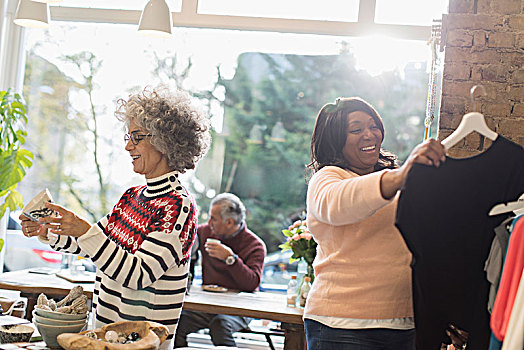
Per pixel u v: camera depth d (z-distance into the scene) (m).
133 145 1.98
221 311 3.16
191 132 1.98
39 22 3.06
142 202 1.99
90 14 4.10
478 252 1.67
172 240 1.88
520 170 1.65
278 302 3.40
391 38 3.84
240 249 3.95
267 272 4.56
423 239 1.63
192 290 3.60
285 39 4.24
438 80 3.06
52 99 4.47
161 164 1.98
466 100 2.74
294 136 4.61
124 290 1.91
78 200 4.46
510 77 2.72
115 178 4.47
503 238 1.68
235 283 3.81
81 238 1.83
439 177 1.62
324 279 1.88
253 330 3.73
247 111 4.62
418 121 4.35
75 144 4.48
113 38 4.48
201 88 4.60
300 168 4.62
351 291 1.81
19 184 4.44
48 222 1.85
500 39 2.73
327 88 4.52
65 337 1.65
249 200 4.66
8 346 1.84
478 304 1.70
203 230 4.00
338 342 1.81
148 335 1.70
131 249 1.93
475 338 1.71
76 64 4.47
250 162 4.66
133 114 1.95
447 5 2.83
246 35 4.18
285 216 4.63
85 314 1.93
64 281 3.50
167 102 1.97
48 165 4.46
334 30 3.88
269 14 3.95
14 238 4.32
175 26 4.03
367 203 1.60
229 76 4.59
